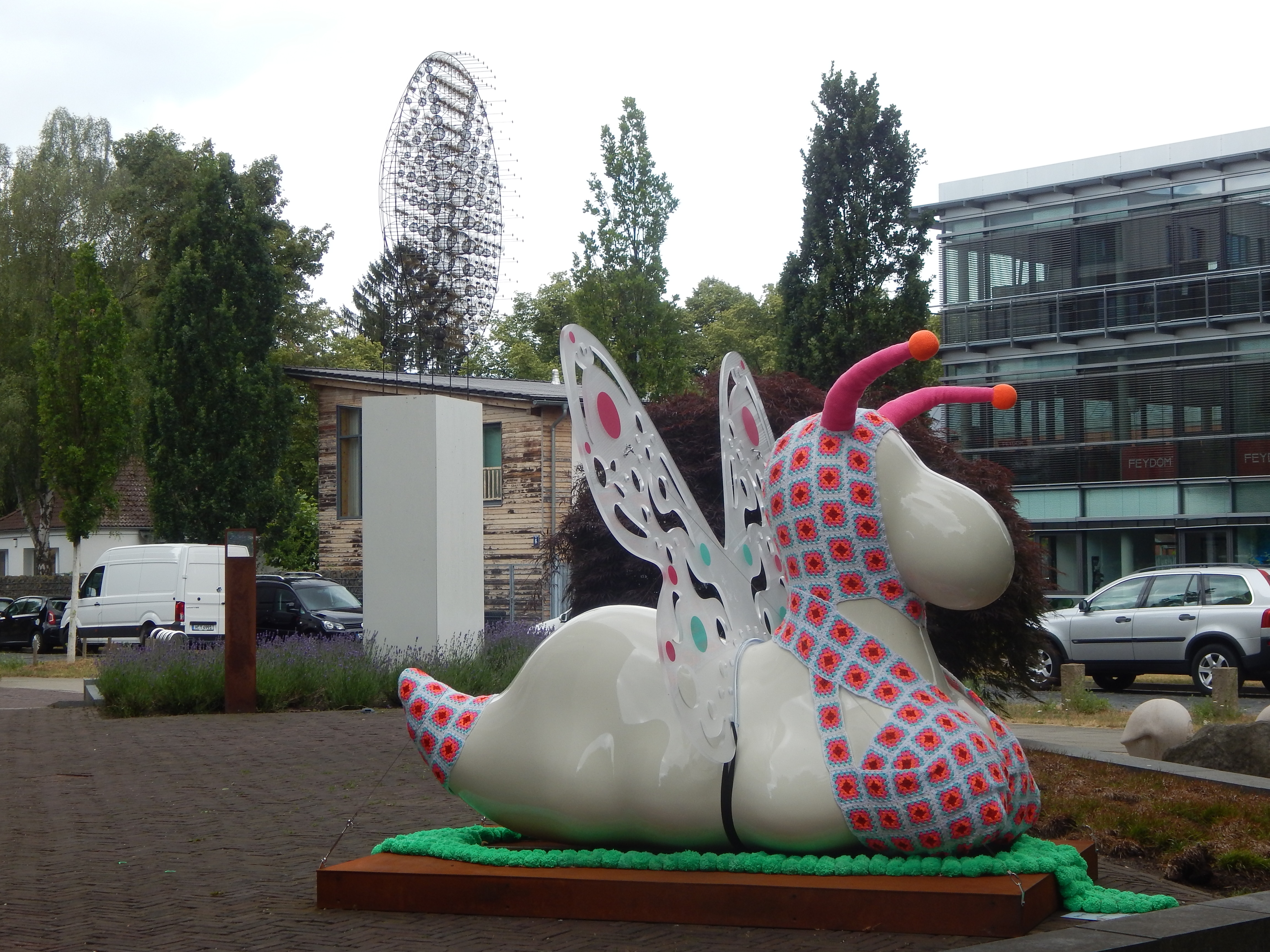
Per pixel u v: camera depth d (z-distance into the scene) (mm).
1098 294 30906
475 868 5379
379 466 16672
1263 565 28438
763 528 6262
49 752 11984
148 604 27156
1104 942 4285
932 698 5125
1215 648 18359
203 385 31750
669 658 4727
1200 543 29781
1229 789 8516
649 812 5230
